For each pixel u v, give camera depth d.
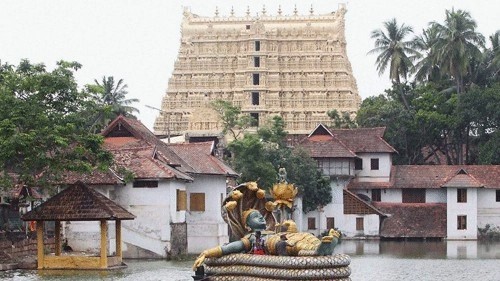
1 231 60.66
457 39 122.62
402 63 133.25
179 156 74.25
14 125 54.06
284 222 31.47
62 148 55.94
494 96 117.25
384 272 55.75
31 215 52.97
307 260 28.45
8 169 59.16
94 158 57.94
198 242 73.88
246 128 135.12
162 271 52.59
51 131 54.66
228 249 30.97
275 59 155.00
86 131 59.16
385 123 125.00
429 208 104.62
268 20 156.50
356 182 108.44
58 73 57.62
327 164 104.94
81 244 62.47
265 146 101.44
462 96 119.38
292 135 152.88
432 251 80.19
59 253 55.06
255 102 154.88
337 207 103.81
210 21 158.50
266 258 29.58
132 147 70.44
